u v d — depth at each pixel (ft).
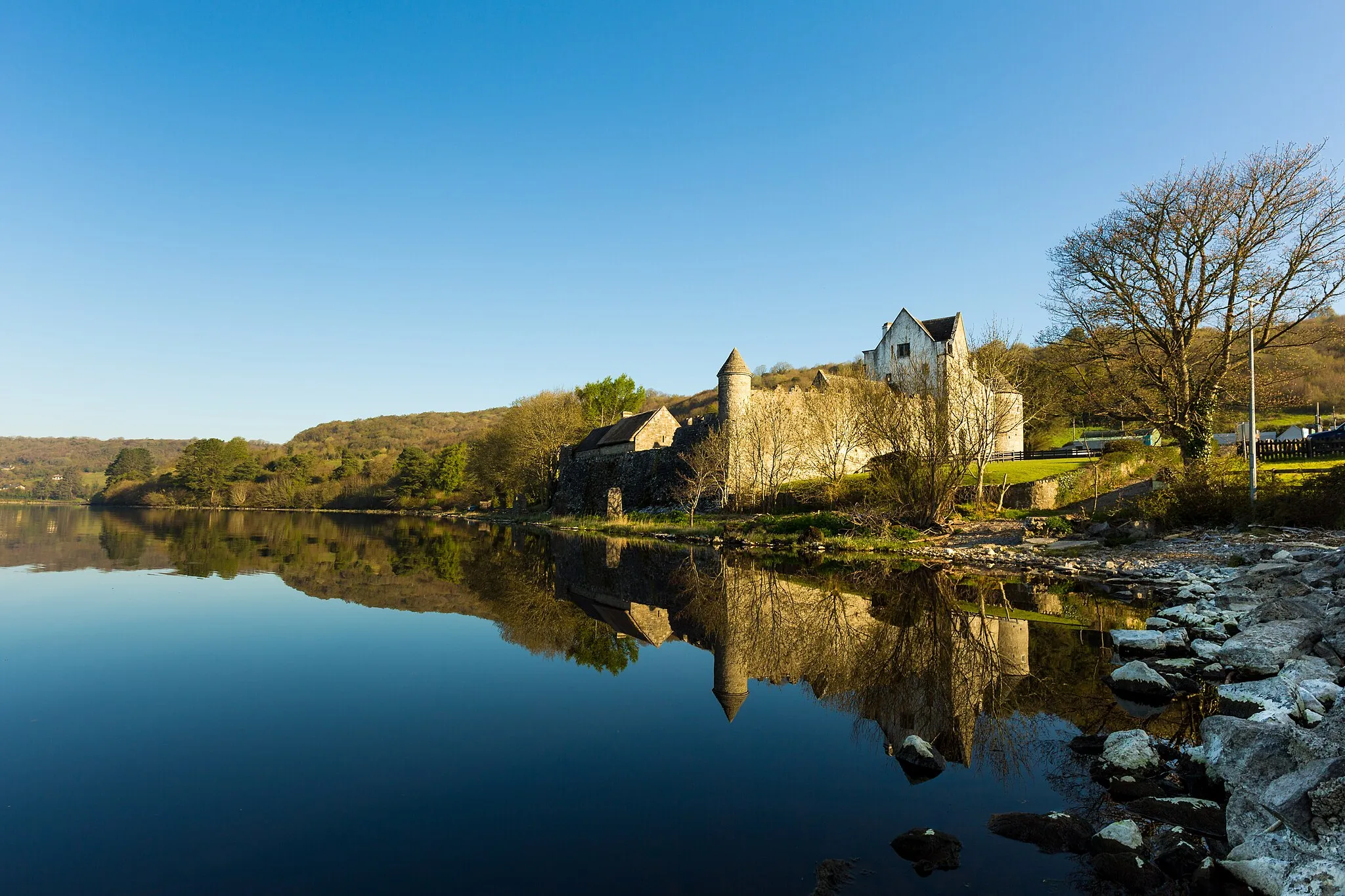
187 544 115.65
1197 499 81.10
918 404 103.60
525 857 18.93
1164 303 97.19
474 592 67.77
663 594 66.39
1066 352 110.11
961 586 65.31
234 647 43.60
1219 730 22.76
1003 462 136.15
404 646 44.73
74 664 38.91
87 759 25.88
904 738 28.27
